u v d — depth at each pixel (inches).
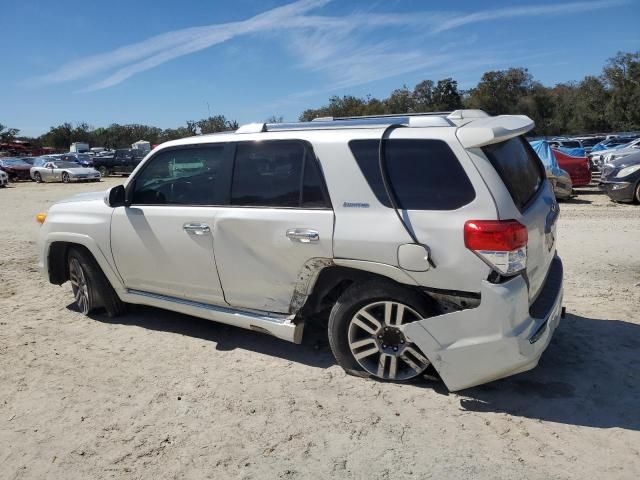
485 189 126.0
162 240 176.4
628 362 158.7
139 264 185.8
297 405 139.0
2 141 3417.8
